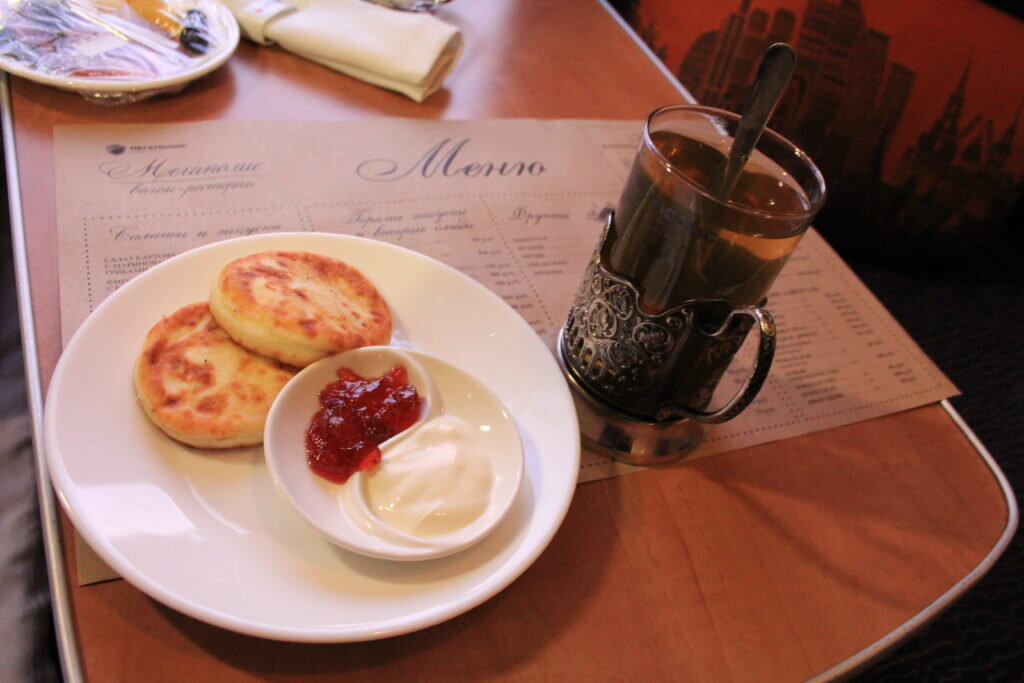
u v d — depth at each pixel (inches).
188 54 20.8
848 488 16.3
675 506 14.9
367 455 13.0
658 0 38.3
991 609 28.4
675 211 13.2
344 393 13.6
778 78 12.5
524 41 26.4
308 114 20.8
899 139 36.0
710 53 37.1
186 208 17.3
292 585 11.9
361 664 11.9
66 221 16.3
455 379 14.2
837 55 34.9
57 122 18.5
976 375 37.1
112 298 14.0
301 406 13.4
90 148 18.1
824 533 15.3
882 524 15.8
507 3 28.1
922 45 33.5
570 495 13.2
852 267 41.5
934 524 16.1
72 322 14.6
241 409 13.2
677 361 14.5
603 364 15.3
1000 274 43.7
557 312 17.7
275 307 13.7
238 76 21.3
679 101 25.6
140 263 15.9
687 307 13.8
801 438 16.9
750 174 14.4
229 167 18.6
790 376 18.3
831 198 39.2
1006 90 33.1
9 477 18.3
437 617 11.5
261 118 20.2
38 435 13.0
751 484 15.7
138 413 13.1
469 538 12.2
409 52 22.0
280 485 12.2
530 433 14.3
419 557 11.9
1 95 18.7
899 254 40.8
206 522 12.3
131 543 11.5
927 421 18.3
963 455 17.8
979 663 26.8
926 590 14.9
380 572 12.3
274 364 13.9
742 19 35.8
